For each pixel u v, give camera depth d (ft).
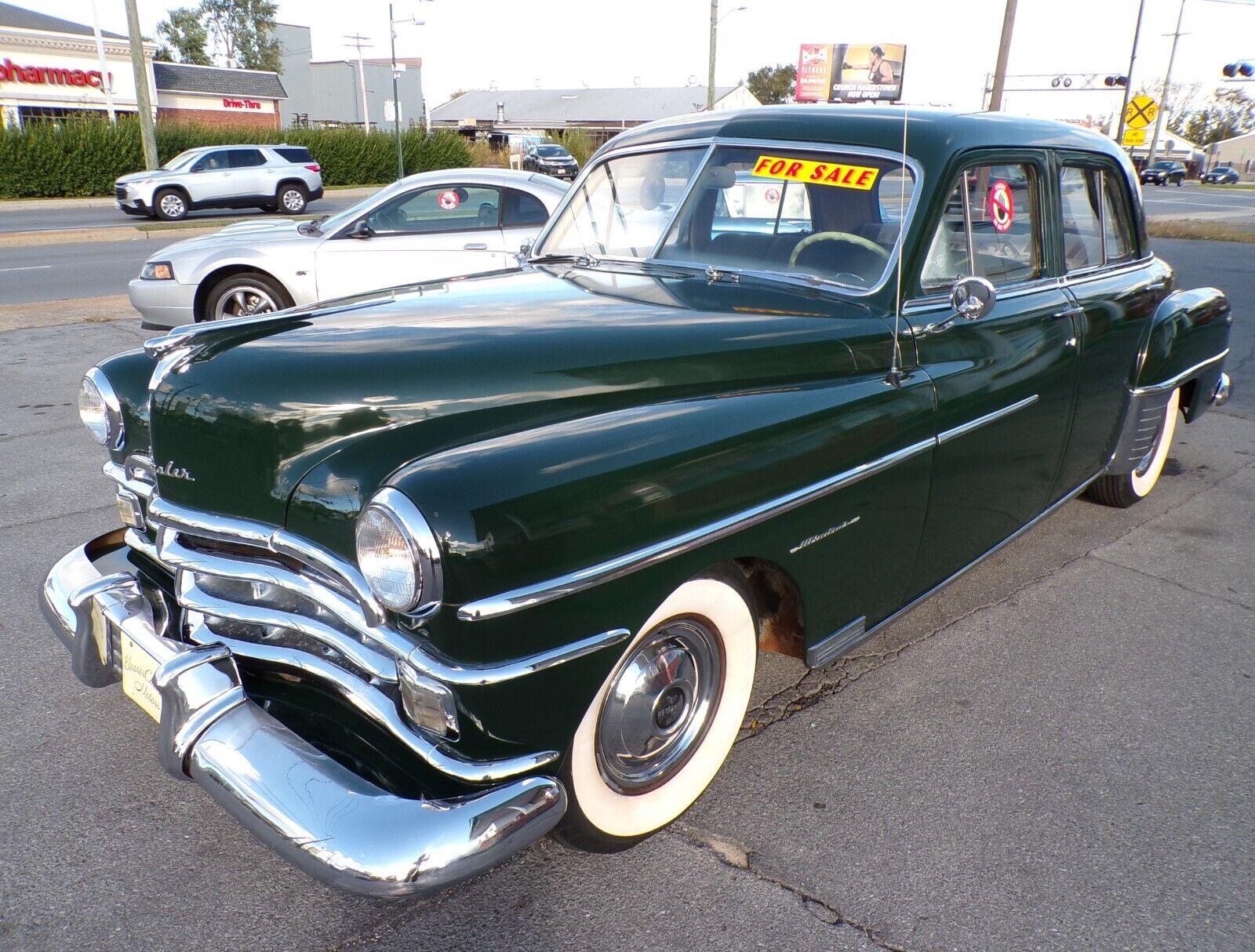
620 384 7.85
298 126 148.25
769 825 8.53
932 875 7.94
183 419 7.53
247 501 7.30
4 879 7.73
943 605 12.91
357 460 6.90
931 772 9.29
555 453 6.66
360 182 121.70
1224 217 84.33
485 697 6.34
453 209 24.81
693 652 8.11
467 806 6.27
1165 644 11.91
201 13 277.03
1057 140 11.92
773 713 10.27
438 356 7.52
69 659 11.01
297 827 6.19
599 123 218.18
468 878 6.21
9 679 10.54
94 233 59.11
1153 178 183.73
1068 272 12.44
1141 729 10.09
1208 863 8.14
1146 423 14.57
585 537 6.56
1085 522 15.92
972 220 10.41
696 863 8.05
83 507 15.30
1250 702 10.64
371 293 9.98
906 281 9.59
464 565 6.01
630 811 7.86
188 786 8.93
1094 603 12.99
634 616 7.01
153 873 7.85
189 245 24.76
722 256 10.57
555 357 7.79
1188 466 18.92
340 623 6.99
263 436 7.13
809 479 8.14
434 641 6.25
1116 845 8.33
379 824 6.11
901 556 9.70
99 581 8.20
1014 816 8.69
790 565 8.25
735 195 10.59
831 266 9.95
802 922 7.43
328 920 7.40
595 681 6.89
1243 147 307.99
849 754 9.57
